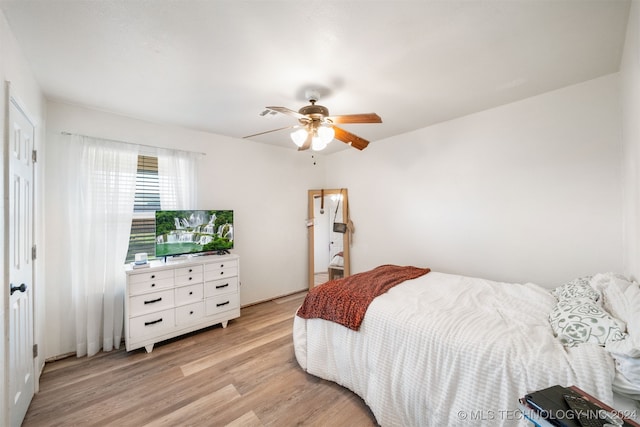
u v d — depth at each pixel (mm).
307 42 1594
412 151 3383
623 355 1038
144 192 2883
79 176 2432
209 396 1870
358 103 2506
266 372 2150
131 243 2801
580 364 1121
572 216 2250
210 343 2637
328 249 4312
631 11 1364
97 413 1713
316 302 2127
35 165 1959
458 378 1359
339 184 4387
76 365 2262
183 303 2705
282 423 1629
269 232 3967
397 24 1451
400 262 3551
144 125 2854
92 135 2547
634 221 1657
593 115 2135
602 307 1531
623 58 1748
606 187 2094
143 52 1682
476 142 2801
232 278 3074
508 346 1302
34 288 1896
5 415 1335
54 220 2359
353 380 1843
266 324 3098
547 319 1609
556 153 2316
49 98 2314
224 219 3221
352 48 1660
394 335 1655
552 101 2320
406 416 1546
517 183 2537
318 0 1270
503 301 1936
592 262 2162
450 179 3021
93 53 1687
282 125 3072
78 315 2412
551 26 1499
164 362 2301
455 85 2184
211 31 1488
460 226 2951
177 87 2145
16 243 1569
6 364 1351
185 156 3084
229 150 3521
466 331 1466
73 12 1334
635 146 1539
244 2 1279
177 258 2963
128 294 2385
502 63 1870
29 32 1478
